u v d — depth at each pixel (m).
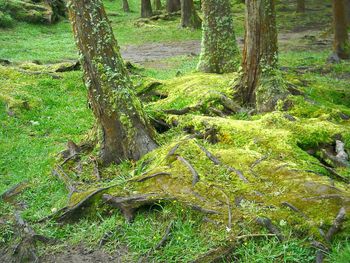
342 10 14.95
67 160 7.25
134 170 6.51
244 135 6.90
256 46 8.51
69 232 5.77
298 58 15.82
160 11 34.53
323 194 5.15
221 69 11.59
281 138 6.66
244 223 5.01
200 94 9.20
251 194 5.40
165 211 5.46
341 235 4.70
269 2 8.38
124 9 38.31
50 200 6.59
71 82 12.64
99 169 6.95
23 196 6.82
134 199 5.64
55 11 29.06
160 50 20.69
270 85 8.39
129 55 19.52
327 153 6.58
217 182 5.68
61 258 5.33
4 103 10.88
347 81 12.02
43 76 13.09
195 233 5.15
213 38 11.57
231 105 8.60
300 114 7.93
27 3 27.53
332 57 14.98
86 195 6.05
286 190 5.36
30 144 9.03
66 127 9.88
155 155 6.57
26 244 5.58
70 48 20.12
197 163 6.05
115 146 7.03
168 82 10.96
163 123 8.14
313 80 11.70
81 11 6.75
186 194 5.54
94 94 6.96
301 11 31.36
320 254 4.52
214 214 5.21
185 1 26.69
